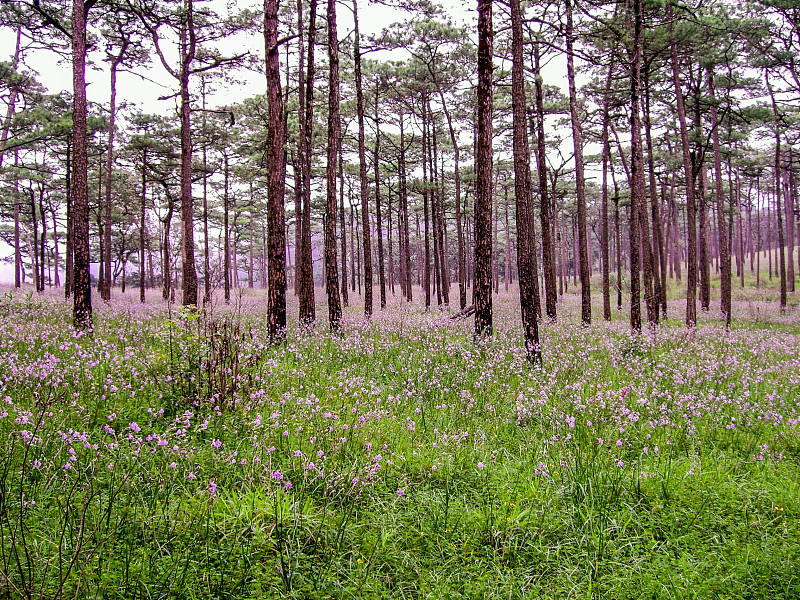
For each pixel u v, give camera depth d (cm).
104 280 2298
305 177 1614
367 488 429
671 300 3575
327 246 1342
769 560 360
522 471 484
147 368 643
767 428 621
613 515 412
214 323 751
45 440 429
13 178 2695
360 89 1906
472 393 722
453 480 466
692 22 1477
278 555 334
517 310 2156
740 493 452
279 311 1093
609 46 1566
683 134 1897
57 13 1792
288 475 438
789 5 1725
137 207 3369
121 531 338
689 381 802
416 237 6544
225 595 298
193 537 344
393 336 1173
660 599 325
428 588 326
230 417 534
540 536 378
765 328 1938
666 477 466
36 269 3103
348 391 668
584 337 1338
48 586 283
